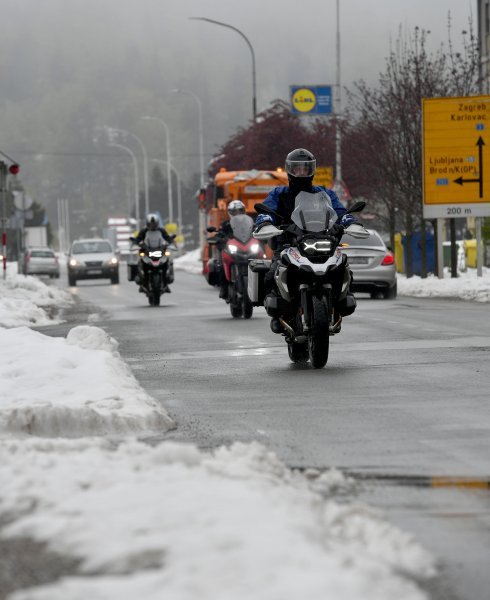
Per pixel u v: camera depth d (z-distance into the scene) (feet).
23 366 98.78
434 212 327.26
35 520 45.11
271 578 36.24
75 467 55.42
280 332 127.03
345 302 122.72
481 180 326.85
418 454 69.97
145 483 51.37
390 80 424.87
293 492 52.03
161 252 275.80
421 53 424.46
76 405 80.38
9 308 223.10
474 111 325.42
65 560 40.14
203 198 483.92
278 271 122.21
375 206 468.75
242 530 42.16
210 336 175.42
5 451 63.62
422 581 42.32
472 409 89.56
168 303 292.61
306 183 124.47
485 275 379.55
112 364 103.45
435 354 136.46
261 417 87.51
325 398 98.17
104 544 41.37
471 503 56.24
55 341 124.36
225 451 62.90
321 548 40.63
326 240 119.75
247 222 219.41
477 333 168.25
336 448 72.49
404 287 328.08
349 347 148.87
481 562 45.39
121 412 80.64
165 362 136.05
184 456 58.13
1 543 42.70
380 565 40.14
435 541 48.88
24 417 77.00
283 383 110.63
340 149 486.79
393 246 431.84
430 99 325.21
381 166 408.26
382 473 63.87
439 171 326.85
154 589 35.65
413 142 405.59
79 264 468.75
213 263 227.40
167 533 42.16
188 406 95.25
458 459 68.18
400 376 113.70
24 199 495.00
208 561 38.34
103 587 36.19
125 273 646.33
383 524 47.57
